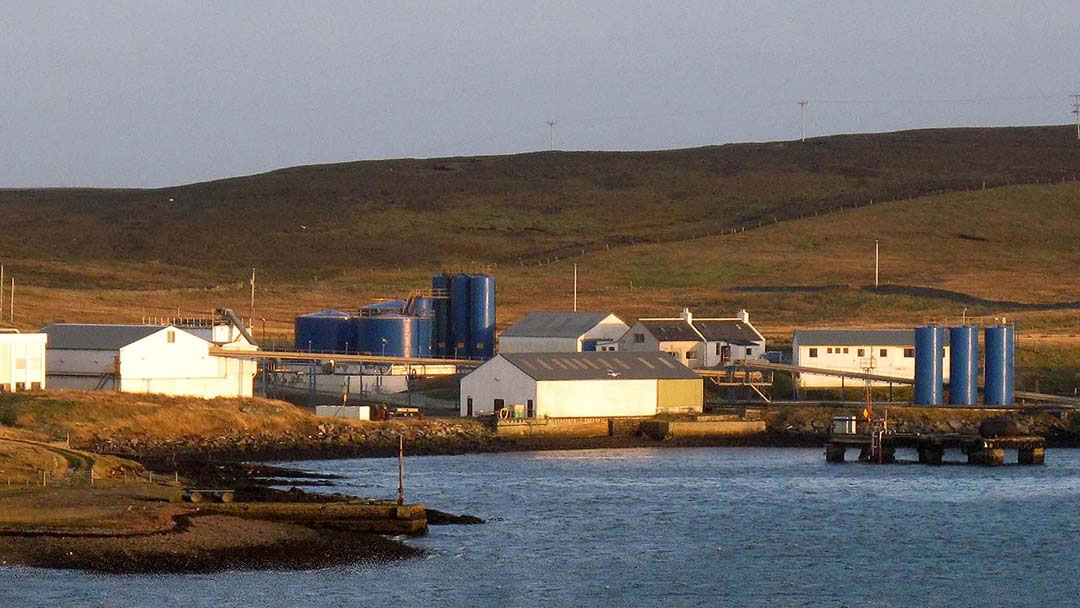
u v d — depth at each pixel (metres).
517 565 141.25
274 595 124.56
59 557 130.50
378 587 129.50
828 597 132.62
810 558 148.50
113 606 118.81
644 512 173.50
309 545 141.25
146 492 156.25
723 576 139.88
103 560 130.25
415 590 129.38
